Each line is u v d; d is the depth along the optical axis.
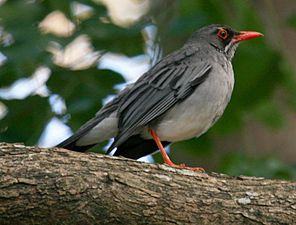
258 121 14.66
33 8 14.68
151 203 9.80
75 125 14.29
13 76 14.58
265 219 9.93
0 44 14.50
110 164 10.06
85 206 9.56
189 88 12.95
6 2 14.88
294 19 14.71
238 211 9.96
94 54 15.06
